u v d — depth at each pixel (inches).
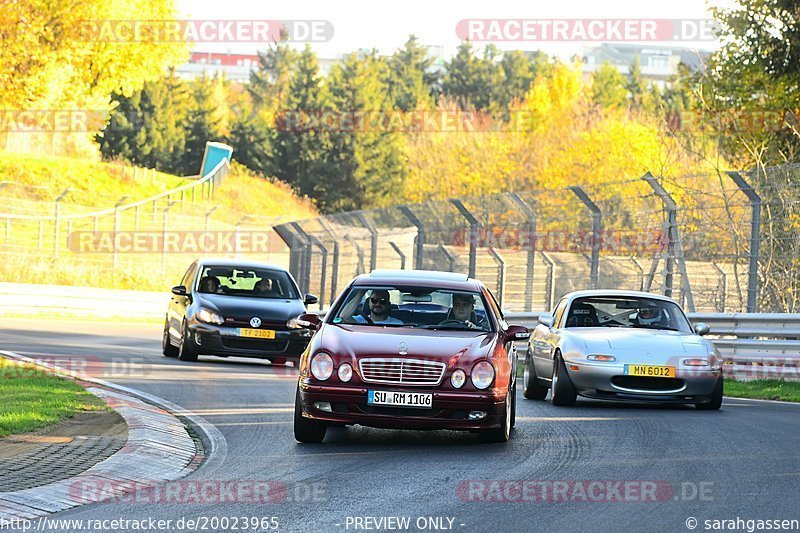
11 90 7150.6
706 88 4188.0
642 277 3038.9
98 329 4212.6
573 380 2009.1
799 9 4001.0
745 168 4119.1
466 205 3535.9
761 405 2103.8
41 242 6328.7
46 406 1652.3
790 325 2596.0
